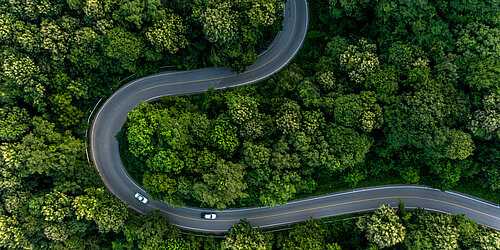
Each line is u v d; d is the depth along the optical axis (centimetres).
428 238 5050
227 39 5081
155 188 5191
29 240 5125
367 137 5119
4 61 4897
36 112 5506
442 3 4931
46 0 4881
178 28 5172
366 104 4784
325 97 5106
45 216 5138
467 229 5100
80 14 5194
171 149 5106
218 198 5006
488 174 5225
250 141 5219
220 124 5281
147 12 5031
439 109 4659
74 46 5131
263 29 5375
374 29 5428
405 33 5028
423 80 4728
